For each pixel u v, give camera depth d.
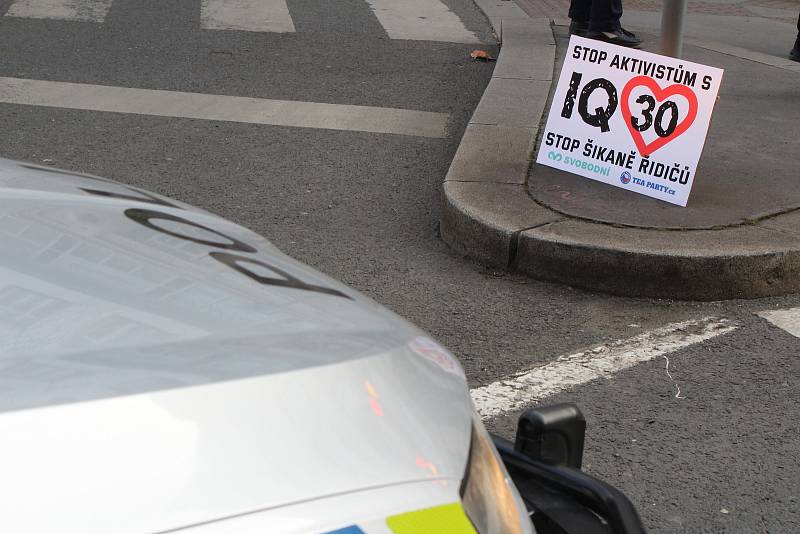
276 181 6.56
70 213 1.90
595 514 1.90
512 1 12.84
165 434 1.16
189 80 8.90
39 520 1.02
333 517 1.17
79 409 1.15
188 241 1.92
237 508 1.12
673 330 4.55
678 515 3.15
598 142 6.04
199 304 1.55
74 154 6.91
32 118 7.66
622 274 4.91
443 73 9.59
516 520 1.50
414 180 6.73
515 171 6.15
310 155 7.13
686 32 12.04
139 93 8.45
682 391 3.97
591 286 4.97
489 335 4.45
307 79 9.12
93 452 1.11
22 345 1.31
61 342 1.34
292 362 1.37
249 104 8.29
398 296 4.84
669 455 3.49
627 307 4.80
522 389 3.94
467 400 1.57
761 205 5.67
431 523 1.25
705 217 5.43
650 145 5.78
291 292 1.72
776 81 9.04
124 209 2.06
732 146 6.86
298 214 5.98
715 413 3.80
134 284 1.59
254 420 1.23
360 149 7.32
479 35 11.20
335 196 6.34
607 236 5.07
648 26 11.86
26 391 1.18
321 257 5.30
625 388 3.98
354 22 11.42
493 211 5.41
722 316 4.71
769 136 7.16
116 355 1.31
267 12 11.63
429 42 10.73
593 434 3.61
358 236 5.66
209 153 7.07
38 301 1.45
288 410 1.28
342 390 1.36
